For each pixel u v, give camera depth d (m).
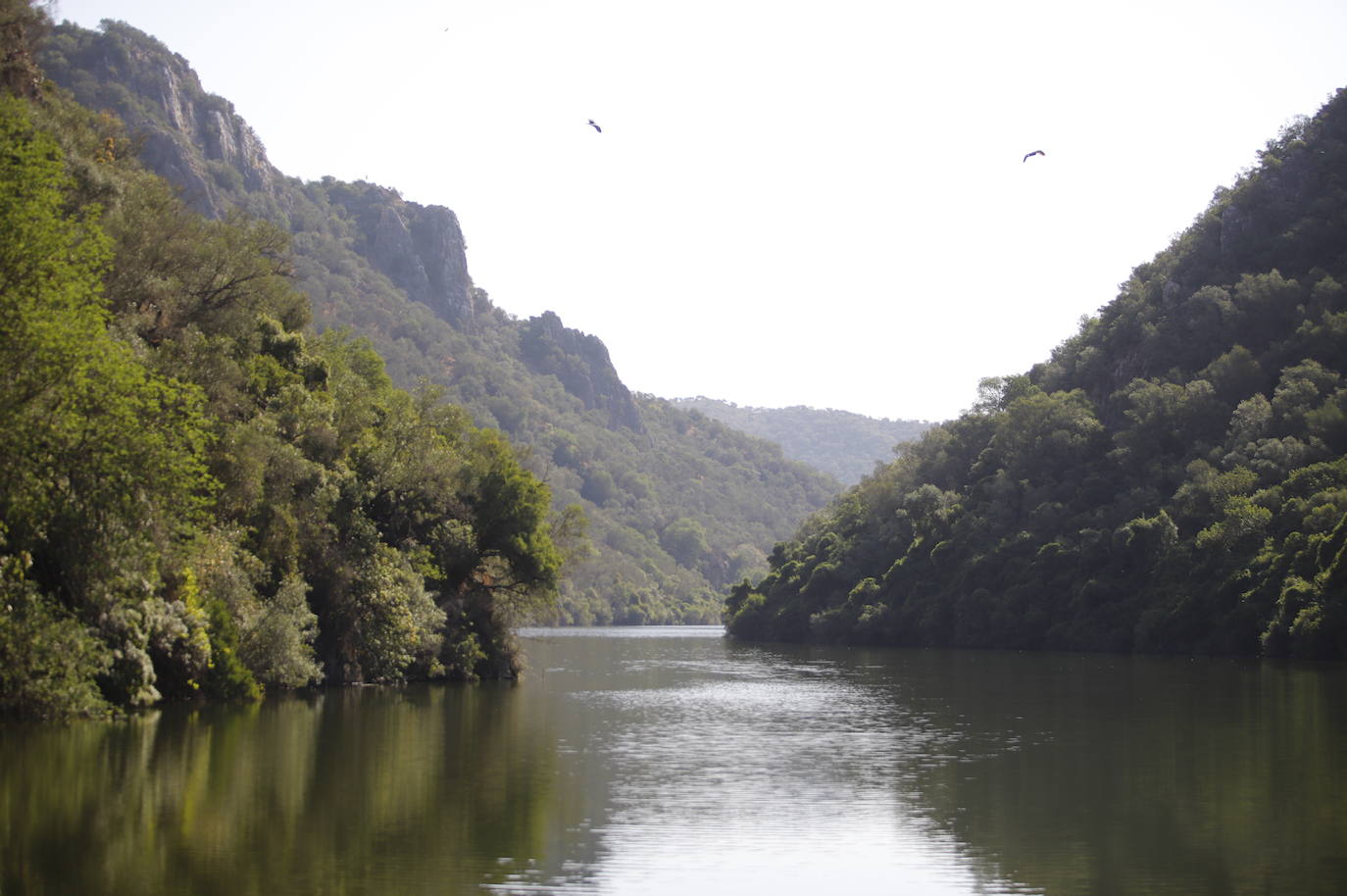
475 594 73.50
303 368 67.81
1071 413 144.75
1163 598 110.56
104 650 38.41
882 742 42.28
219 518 52.44
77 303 34.75
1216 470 121.69
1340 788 31.73
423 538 70.00
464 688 65.00
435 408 74.75
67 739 35.06
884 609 141.00
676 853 24.11
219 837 24.03
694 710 54.59
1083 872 22.78
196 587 47.00
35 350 31.89
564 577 75.69
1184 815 28.30
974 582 132.62
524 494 72.69
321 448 62.28
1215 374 135.25
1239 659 96.12
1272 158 156.00
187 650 45.31
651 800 29.97
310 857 22.75
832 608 151.75
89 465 33.75
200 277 61.84
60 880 20.50
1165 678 74.50
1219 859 23.81
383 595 61.47
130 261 56.00
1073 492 135.12
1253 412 123.75
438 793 30.00
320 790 29.48
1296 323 137.62
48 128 52.47
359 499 62.62
